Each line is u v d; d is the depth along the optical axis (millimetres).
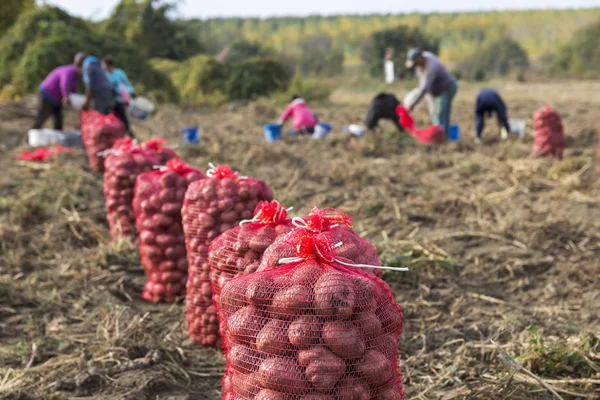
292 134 15422
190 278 5258
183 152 12461
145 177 6062
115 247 7328
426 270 6812
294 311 3023
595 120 17125
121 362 4855
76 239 8031
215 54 58219
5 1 27266
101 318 5789
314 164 12242
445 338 5344
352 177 10891
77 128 16703
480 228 8141
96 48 23109
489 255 7188
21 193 9492
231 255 4348
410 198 9633
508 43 74000
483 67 71750
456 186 10070
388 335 3201
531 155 11961
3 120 17672
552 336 5082
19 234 7934
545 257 7117
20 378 4629
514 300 6180
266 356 3062
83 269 6941
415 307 5977
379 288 3254
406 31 50344
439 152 12641
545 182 10195
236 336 3180
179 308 6020
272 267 3408
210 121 19469
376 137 13656
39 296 6254
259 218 4379
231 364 3201
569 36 105000
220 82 26828
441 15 116562
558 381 4379
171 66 29719
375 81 40812
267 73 26141
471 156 12047
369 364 3004
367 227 8383
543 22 111562
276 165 12156
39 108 13391
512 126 14422
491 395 4270
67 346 5223
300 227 3551
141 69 24047
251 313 3154
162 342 5227
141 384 4547
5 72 22453
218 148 13148
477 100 13680
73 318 5855
